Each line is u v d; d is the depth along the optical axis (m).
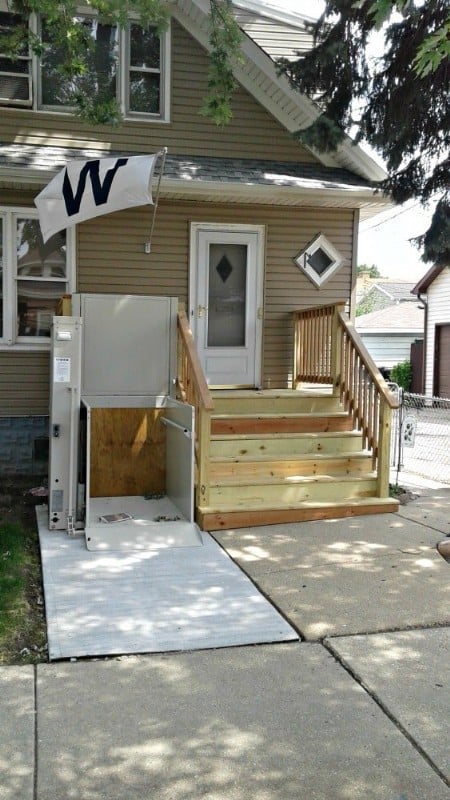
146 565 5.16
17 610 4.31
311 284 8.84
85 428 6.24
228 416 6.98
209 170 8.05
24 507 6.96
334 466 6.91
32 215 8.04
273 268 8.72
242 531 6.06
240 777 2.71
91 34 8.23
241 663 3.66
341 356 7.56
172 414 6.58
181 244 8.41
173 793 2.61
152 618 4.21
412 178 7.64
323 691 3.37
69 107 8.17
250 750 2.88
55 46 7.15
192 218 8.42
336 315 7.57
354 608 4.38
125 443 6.79
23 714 3.12
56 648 3.78
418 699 3.30
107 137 8.24
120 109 8.12
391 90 7.22
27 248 8.10
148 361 6.89
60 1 6.37
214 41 6.98
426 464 9.83
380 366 25.27
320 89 7.72
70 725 3.04
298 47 8.48
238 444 6.81
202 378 6.24
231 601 4.49
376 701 3.28
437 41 3.75
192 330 8.53
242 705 3.23
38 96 8.06
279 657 3.74
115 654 3.74
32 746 2.88
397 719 3.12
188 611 4.32
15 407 8.16
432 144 7.49
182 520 6.01
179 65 8.39
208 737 2.97
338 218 8.87
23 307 8.16
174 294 8.45
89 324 6.71
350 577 4.92
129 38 8.27
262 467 6.71
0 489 7.66
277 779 2.70
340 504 6.50
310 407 7.52
